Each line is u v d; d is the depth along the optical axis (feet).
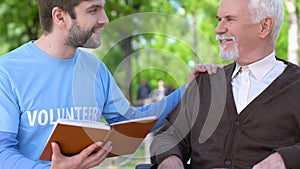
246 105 7.81
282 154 7.01
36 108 7.38
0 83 7.25
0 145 7.06
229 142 7.73
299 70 7.78
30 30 24.90
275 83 7.65
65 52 7.53
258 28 7.81
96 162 6.73
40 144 7.45
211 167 7.89
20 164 6.77
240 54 7.93
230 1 7.88
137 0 25.45
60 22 7.33
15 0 24.12
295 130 7.53
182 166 7.82
